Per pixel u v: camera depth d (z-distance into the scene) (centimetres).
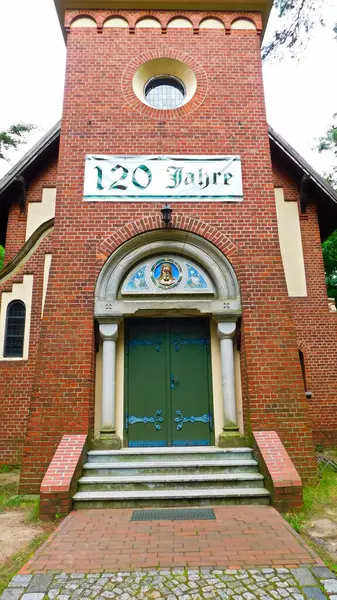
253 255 838
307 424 754
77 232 831
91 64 930
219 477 677
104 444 758
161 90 975
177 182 868
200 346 862
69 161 868
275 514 596
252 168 886
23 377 1045
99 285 811
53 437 732
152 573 425
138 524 562
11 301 1098
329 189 1218
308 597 378
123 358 844
